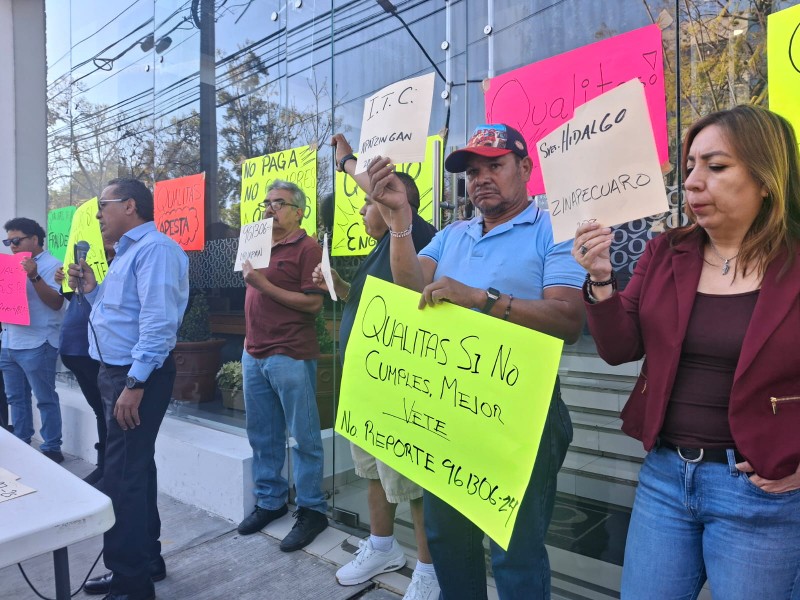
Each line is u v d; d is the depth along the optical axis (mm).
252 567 2533
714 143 1090
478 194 1581
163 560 2477
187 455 3229
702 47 1942
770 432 1029
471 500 1330
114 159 4879
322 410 3047
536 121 2381
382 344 1544
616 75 2145
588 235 1154
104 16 4824
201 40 3957
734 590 1090
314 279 2395
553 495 1509
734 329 1087
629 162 1103
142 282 2160
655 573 1201
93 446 4125
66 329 3293
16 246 4109
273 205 2736
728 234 1126
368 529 2768
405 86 1469
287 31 3395
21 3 5496
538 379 1254
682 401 1155
